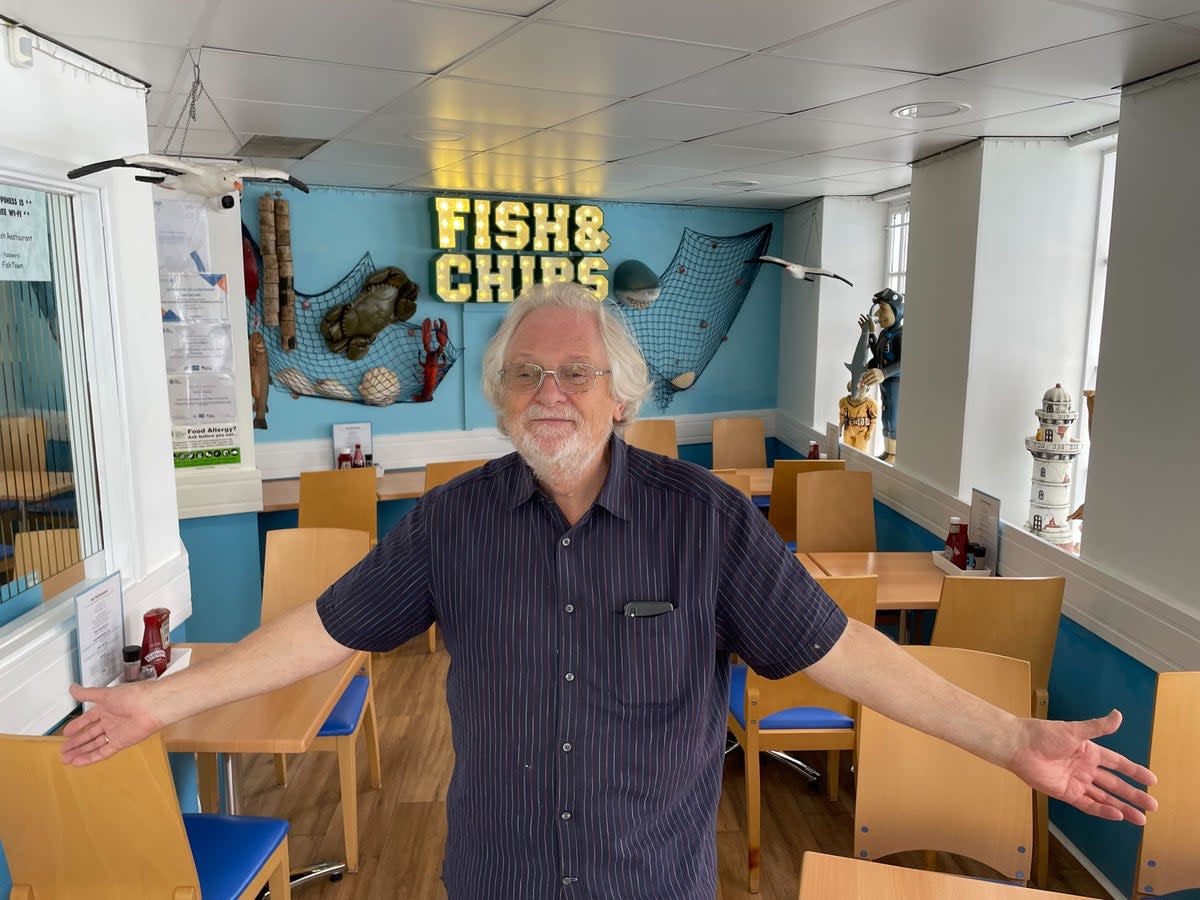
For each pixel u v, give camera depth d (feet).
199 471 13.24
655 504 3.98
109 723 4.03
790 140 11.69
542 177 15.34
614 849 3.84
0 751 5.13
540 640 3.90
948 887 4.84
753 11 6.31
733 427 19.52
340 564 9.98
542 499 3.99
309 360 17.20
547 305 4.00
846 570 11.69
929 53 7.47
